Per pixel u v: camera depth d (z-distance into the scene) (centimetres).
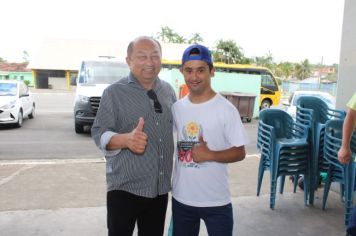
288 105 1117
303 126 475
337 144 423
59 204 454
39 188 520
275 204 468
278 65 5694
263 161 488
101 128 230
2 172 605
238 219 418
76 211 430
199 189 230
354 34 491
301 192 517
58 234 369
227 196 235
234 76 1661
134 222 240
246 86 1673
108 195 236
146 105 231
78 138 960
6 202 458
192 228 242
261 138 489
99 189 521
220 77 1650
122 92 231
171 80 1595
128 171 228
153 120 231
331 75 4788
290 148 448
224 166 233
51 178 573
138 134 209
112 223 234
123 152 229
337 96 523
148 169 230
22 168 633
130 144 209
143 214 249
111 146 219
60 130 1091
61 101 2369
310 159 459
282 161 450
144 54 228
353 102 307
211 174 229
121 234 234
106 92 232
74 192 505
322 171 473
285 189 533
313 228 399
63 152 791
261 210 447
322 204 462
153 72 231
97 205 453
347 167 407
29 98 1304
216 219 233
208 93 229
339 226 405
